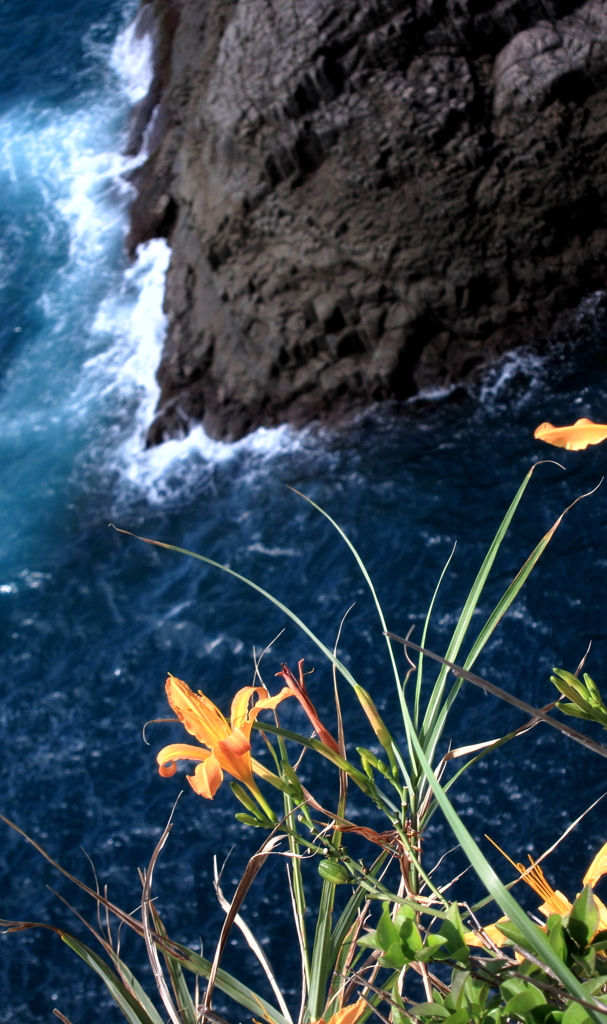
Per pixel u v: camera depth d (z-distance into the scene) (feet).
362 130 68.49
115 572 66.18
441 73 67.67
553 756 47.62
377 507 63.82
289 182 71.82
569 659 51.29
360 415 70.49
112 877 48.75
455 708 51.29
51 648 62.34
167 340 80.07
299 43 68.44
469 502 61.72
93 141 104.99
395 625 56.44
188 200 78.89
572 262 69.10
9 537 70.59
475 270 68.44
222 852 48.42
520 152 67.31
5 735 57.36
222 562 64.39
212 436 74.13
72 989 44.98
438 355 70.03
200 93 92.02
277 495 67.72
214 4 88.94
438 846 45.62
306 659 56.44
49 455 76.84
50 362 85.05
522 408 66.28
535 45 66.49
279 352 72.13
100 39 115.55
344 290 70.54
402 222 68.64
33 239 97.55
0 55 118.32
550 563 56.08
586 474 60.44
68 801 53.06
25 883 49.52
